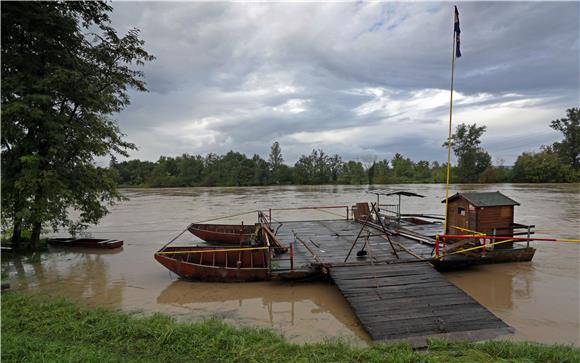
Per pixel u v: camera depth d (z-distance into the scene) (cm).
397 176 10106
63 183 1464
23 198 1366
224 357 575
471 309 785
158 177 9100
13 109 1202
